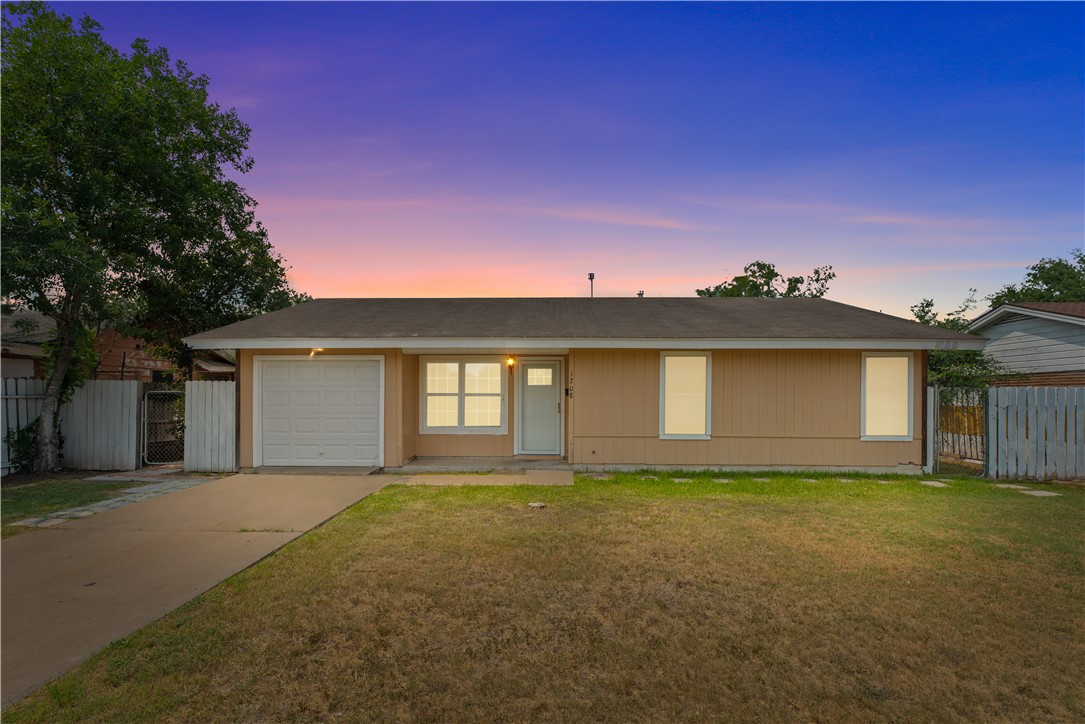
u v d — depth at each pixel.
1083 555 5.68
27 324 12.23
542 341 10.45
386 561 5.46
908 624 4.16
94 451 11.31
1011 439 10.20
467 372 12.14
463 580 4.97
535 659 3.66
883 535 6.35
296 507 7.71
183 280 14.63
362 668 3.55
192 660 3.63
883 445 10.77
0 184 9.61
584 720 3.06
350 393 11.07
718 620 4.21
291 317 12.30
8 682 3.36
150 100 11.57
